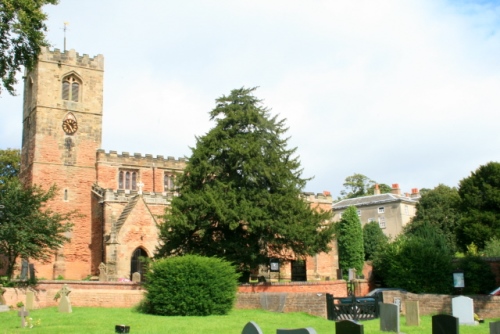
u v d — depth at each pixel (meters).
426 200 78.50
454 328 18.39
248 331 15.68
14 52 31.53
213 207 37.78
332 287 42.69
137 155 69.31
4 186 40.56
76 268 61.69
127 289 39.47
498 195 58.62
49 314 30.95
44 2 31.62
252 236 40.09
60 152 65.00
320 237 40.91
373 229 81.69
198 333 23.77
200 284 31.69
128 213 52.75
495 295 31.81
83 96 67.69
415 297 33.38
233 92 43.06
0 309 32.47
